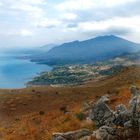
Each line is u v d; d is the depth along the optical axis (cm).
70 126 2625
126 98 2930
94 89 7594
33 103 6794
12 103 6906
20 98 7406
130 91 3136
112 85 7306
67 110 4009
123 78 7681
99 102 2267
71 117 3002
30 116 4634
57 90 8319
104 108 2205
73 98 6762
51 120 3441
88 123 2378
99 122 2180
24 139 2928
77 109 3669
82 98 6475
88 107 3162
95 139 1766
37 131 3022
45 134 2756
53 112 4162
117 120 1809
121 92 3784
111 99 3034
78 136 2055
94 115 2253
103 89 7169
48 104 6506
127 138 1628
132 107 1748
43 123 3434
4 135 3403
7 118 5569
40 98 7281
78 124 2555
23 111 6122
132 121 1675
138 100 1756
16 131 3388
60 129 2650
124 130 1681
